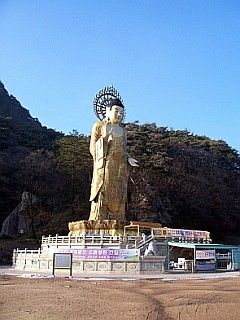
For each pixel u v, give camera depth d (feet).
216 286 85.20
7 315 53.57
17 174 272.31
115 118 162.20
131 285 86.94
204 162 290.76
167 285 87.10
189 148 295.07
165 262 130.52
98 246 129.29
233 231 290.35
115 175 157.38
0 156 287.69
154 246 136.15
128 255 119.24
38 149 309.63
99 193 156.35
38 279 100.17
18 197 275.59
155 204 246.06
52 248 135.85
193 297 68.33
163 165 257.55
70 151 260.62
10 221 261.85
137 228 147.74
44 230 248.32
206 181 275.18
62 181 262.67
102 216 155.33
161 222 243.81
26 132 361.51
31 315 53.26
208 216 272.10
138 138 275.59
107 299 66.28
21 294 71.31
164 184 259.39
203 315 54.60
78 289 78.69
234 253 145.59
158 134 286.87
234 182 304.30
